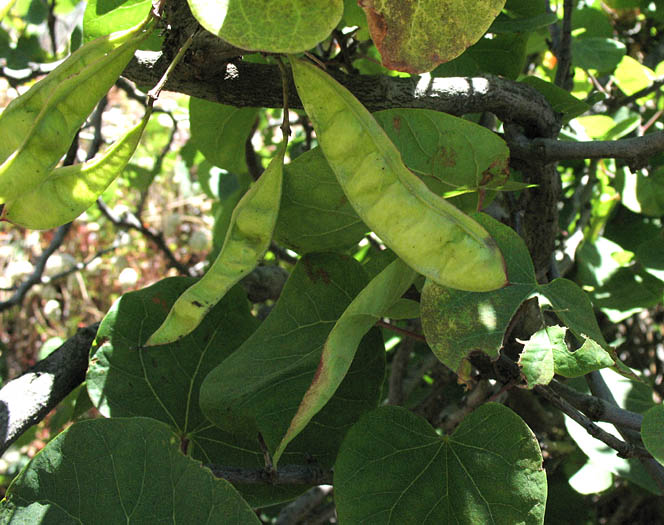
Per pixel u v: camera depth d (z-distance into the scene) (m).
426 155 0.28
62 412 0.45
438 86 0.31
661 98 0.57
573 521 0.49
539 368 0.27
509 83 0.32
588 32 0.54
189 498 0.27
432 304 0.28
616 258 0.52
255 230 0.26
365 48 0.42
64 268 0.79
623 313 0.48
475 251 0.21
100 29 0.32
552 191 0.35
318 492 0.48
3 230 1.08
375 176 0.23
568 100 0.34
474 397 0.43
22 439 0.54
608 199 0.53
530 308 0.33
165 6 0.27
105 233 1.08
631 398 0.41
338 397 0.32
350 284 0.33
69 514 0.26
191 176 1.08
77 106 0.24
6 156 0.24
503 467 0.28
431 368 0.55
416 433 0.29
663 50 0.63
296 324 0.32
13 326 1.16
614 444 0.30
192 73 0.29
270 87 0.30
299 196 0.30
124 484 0.27
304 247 0.32
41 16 0.64
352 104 0.23
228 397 0.31
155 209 1.03
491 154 0.28
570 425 0.39
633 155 0.31
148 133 0.89
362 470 0.28
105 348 0.33
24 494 0.26
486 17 0.22
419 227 0.22
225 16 0.20
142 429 0.27
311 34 0.20
